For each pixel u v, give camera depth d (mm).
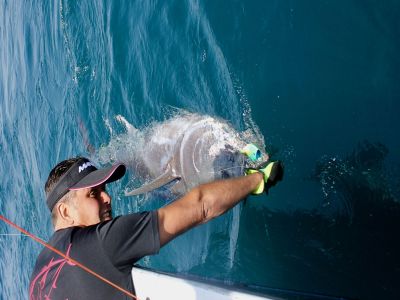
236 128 4840
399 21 3947
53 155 7402
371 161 3998
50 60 7848
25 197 7898
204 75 5398
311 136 4391
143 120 5895
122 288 2152
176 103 5609
